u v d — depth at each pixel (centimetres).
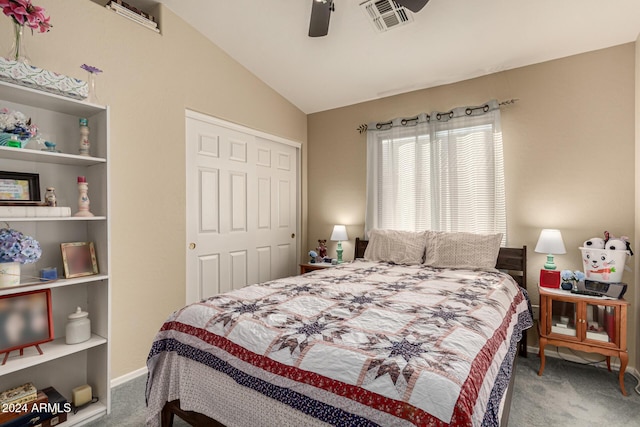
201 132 287
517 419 181
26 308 166
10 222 173
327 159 399
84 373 200
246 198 334
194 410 144
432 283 215
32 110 181
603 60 252
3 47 174
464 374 98
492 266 263
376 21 249
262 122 345
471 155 299
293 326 135
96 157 192
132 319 232
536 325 273
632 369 239
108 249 187
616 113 247
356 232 378
